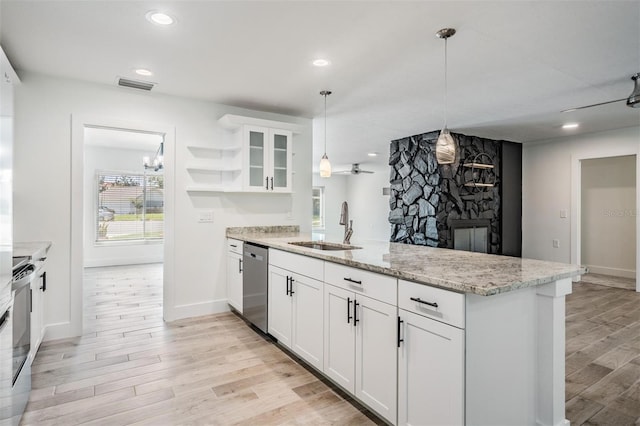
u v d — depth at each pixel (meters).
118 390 2.29
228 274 3.97
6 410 1.58
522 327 1.75
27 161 3.06
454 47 2.57
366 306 1.99
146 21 2.24
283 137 4.04
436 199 5.18
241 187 3.75
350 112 4.29
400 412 1.77
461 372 1.49
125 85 3.38
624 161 6.11
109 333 3.30
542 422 1.82
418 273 1.71
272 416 2.02
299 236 3.83
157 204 7.64
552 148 5.94
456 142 5.39
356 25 2.27
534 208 6.19
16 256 2.26
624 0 1.98
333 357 2.26
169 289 3.68
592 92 3.54
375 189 11.36
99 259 6.95
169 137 3.68
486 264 1.99
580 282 5.65
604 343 3.08
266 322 3.11
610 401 2.18
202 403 2.15
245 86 3.40
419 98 3.74
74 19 2.21
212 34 2.40
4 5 2.05
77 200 3.24
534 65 2.88
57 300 3.16
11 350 1.64
